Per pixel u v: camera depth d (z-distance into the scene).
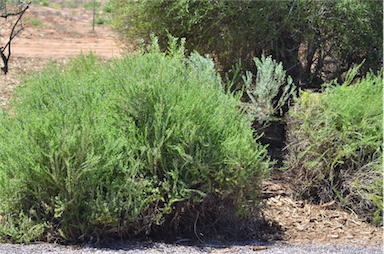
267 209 6.77
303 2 9.35
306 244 6.09
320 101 7.39
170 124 5.95
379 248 5.98
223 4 9.33
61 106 6.00
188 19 9.52
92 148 5.57
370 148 7.05
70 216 5.61
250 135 6.28
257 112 8.23
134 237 5.81
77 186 5.57
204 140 5.95
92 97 6.33
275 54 9.77
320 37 9.77
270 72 8.39
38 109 6.34
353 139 7.09
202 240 5.95
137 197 5.71
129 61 6.89
